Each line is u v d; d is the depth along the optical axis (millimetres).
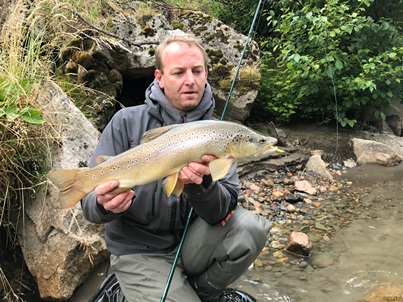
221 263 1129
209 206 1016
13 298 1332
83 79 1998
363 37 2725
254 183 2246
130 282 1104
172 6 2795
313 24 2656
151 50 2207
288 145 2680
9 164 1408
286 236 1781
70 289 1342
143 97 2494
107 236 1146
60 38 2037
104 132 1117
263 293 1404
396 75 2697
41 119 1413
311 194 2189
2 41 1799
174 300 1065
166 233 1131
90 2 2275
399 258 1626
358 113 2967
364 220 1935
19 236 1441
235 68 2615
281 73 2955
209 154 900
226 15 3844
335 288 1440
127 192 945
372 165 2598
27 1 2004
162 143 911
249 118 2883
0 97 1440
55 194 1419
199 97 1100
